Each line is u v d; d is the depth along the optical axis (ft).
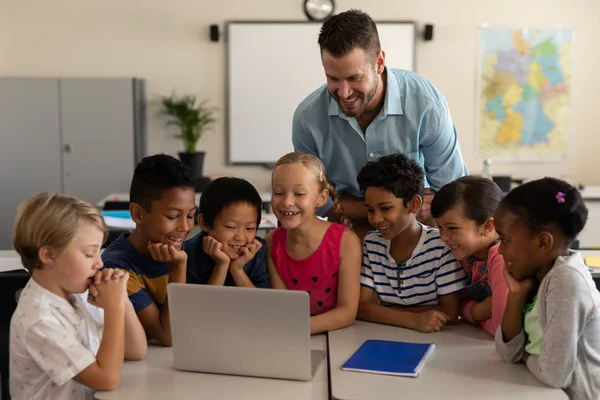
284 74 20.72
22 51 20.70
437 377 5.59
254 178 21.20
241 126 20.95
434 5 20.59
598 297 5.48
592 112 20.97
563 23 20.66
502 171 21.22
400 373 5.58
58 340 5.36
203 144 21.16
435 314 6.91
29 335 5.37
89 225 5.48
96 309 6.17
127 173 20.10
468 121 21.01
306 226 7.16
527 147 21.12
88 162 20.06
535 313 5.77
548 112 20.98
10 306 7.25
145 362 6.11
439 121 8.04
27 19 20.59
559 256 5.61
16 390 5.66
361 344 6.46
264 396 5.33
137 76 20.85
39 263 5.44
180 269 6.68
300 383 5.59
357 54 6.92
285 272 7.30
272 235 7.48
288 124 20.90
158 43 20.76
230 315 5.61
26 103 19.85
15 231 5.48
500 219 5.69
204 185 18.54
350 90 7.16
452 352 6.22
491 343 6.50
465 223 6.73
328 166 8.52
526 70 20.80
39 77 20.35
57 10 20.61
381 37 20.58
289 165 6.84
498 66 20.80
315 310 7.30
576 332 5.34
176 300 5.72
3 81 19.76
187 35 20.74
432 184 8.82
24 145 19.99
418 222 8.27
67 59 20.77
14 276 7.18
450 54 20.76
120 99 19.88
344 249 7.15
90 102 19.88
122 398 5.31
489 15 20.65
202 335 5.73
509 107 20.95
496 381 5.51
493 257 6.72
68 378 5.32
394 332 6.86
